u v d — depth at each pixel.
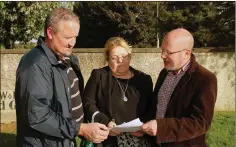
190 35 3.24
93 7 28.19
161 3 24.89
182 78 3.19
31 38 11.73
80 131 3.00
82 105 3.45
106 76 3.59
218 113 9.07
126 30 26.88
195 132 3.02
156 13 26.33
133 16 26.61
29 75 2.74
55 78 2.86
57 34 2.87
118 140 3.52
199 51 9.41
